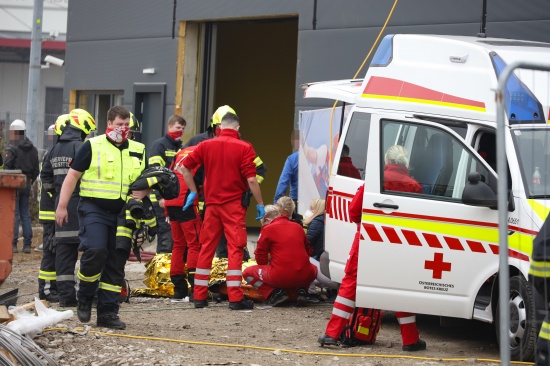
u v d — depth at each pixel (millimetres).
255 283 14438
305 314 13641
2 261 10414
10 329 9164
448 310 10664
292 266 14180
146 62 24297
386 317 13609
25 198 21906
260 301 14516
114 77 25188
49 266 14133
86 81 25984
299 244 14289
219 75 27297
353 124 12805
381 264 10742
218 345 10742
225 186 13781
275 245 14289
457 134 11000
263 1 21609
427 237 10680
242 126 27391
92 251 11070
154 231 11344
